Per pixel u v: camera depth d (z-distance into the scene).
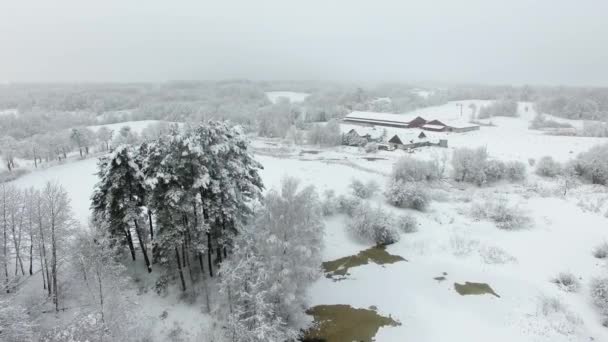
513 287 30.80
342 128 106.31
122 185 27.56
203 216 27.47
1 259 25.50
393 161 74.25
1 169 69.62
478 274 32.97
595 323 26.22
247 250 25.03
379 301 29.69
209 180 25.00
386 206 46.53
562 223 41.50
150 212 30.80
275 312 24.31
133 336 23.25
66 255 25.67
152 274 30.30
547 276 31.92
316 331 26.27
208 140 25.42
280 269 24.39
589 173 59.38
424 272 33.66
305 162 71.88
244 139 29.55
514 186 57.97
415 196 45.53
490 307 28.56
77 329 20.33
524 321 26.67
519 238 38.56
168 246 27.05
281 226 24.97
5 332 19.11
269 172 62.69
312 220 27.06
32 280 28.08
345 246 38.09
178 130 25.31
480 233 39.94
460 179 60.34
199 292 28.38
